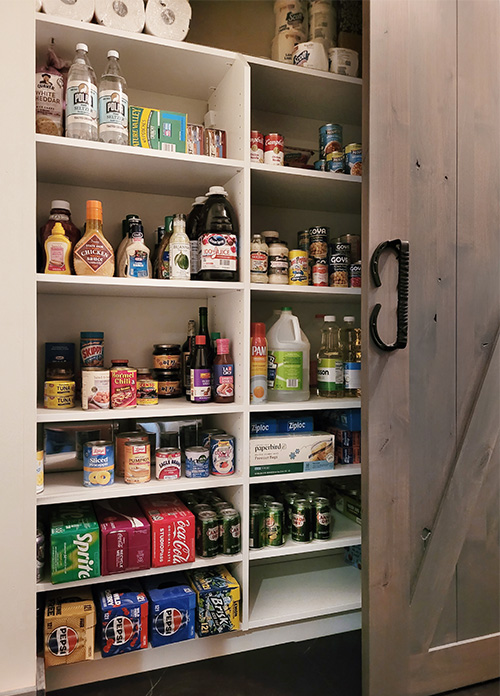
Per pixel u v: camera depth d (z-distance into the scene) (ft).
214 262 4.94
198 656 5.00
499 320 4.96
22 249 4.01
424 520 4.57
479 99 4.84
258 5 6.38
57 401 4.58
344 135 6.82
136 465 4.71
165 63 5.12
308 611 5.16
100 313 5.64
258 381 5.19
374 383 4.31
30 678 4.04
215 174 5.16
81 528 4.41
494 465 4.92
